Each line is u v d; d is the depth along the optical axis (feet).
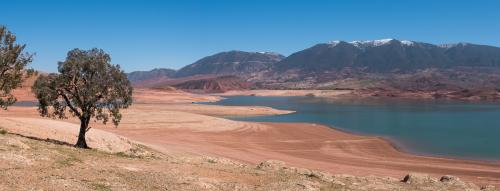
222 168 103.35
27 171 72.79
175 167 97.09
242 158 171.73
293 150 201.87
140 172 86.43
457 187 105.29
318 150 204.54
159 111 336.49
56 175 73.31
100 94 127.75
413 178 110.32
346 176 113.29
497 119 408.46
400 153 205.77
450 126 337.52
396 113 481.46
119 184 73.67
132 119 282.97
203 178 87.76
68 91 127.44
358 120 385.50
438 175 152.66
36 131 143.23
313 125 310.24
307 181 95.55
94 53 128.06
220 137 234.17
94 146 144.97
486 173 159.22
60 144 122.31
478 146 232.53
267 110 470.80
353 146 220.84
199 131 252.21
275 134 255.50
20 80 126.52
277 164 119.55
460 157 198.49
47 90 125.29
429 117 428.56
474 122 375.86
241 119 387.55
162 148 172.14
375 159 185.37
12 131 131.95
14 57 123.44
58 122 174.19
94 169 83.25
